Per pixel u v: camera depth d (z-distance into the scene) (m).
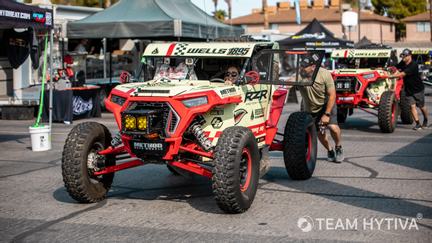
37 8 11.20
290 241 5.28
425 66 33.75
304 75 7.27
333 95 8.64
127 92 6.42
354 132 13.74
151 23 16.66
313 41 25.91
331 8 77.75
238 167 5.91
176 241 5.31
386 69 14.77
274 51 7.23
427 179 8.08
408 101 13.98
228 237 5.41
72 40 20.89
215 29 18.27
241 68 7.24
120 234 5.55
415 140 12.22
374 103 14.09
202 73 7.43
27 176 8.55
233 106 6.65
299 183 7.86
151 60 7.53
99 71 21.92
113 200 6.95
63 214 6.31
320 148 11.16
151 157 6.27
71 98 16.00
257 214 6.23
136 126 6.00
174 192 7.40
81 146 6.39
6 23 10.47
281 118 16.50
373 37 72.69
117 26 16.97
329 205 6.60
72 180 6.40
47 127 11.08
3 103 17.58
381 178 8.16
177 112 6.04
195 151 6.16
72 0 49.31
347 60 15.74
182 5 18.98
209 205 6.67
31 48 14.32
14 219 6.12
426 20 77.50
